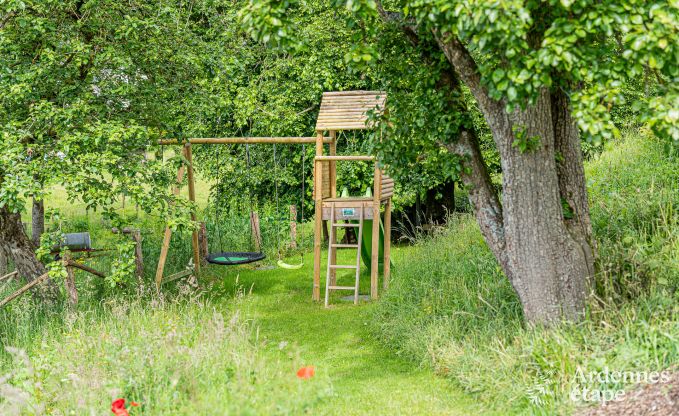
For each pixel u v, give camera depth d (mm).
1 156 7805
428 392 6133
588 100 4855
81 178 8219
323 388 5488
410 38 6988
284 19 5508
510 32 4703
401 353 7578
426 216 16062
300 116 15117
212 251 14227
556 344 5738
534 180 6012
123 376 5773
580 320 6109
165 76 10133
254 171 15820
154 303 8086
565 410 5074
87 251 11609
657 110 4871
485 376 5945
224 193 16844
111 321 7867
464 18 4684
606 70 4918
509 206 6184
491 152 13469
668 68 4910
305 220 17391
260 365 5730
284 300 10945
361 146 15109
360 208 10758
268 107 13906
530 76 4781
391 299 8945
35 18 8297
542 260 6098
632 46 4617
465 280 8141
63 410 5637
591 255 6328
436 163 7117
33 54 9180
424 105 7016
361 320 9375
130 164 8953
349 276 12805
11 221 9828
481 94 6012
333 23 13180
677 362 5125
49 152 8555
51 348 7211
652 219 7398
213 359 6172
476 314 7164
